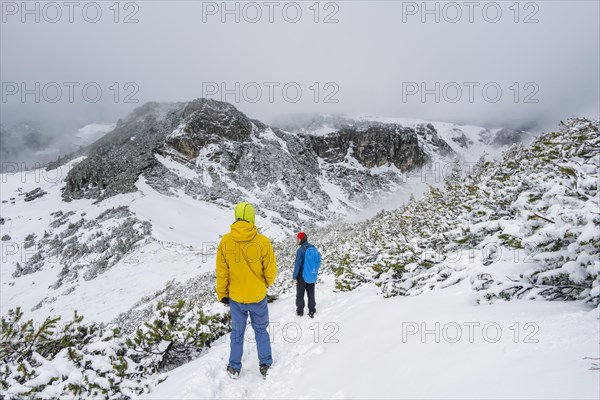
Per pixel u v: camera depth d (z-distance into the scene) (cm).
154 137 12750
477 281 338
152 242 4462
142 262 3931
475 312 306
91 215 6569
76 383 359
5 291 4491
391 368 268
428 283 453
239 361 368
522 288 314
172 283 3027
